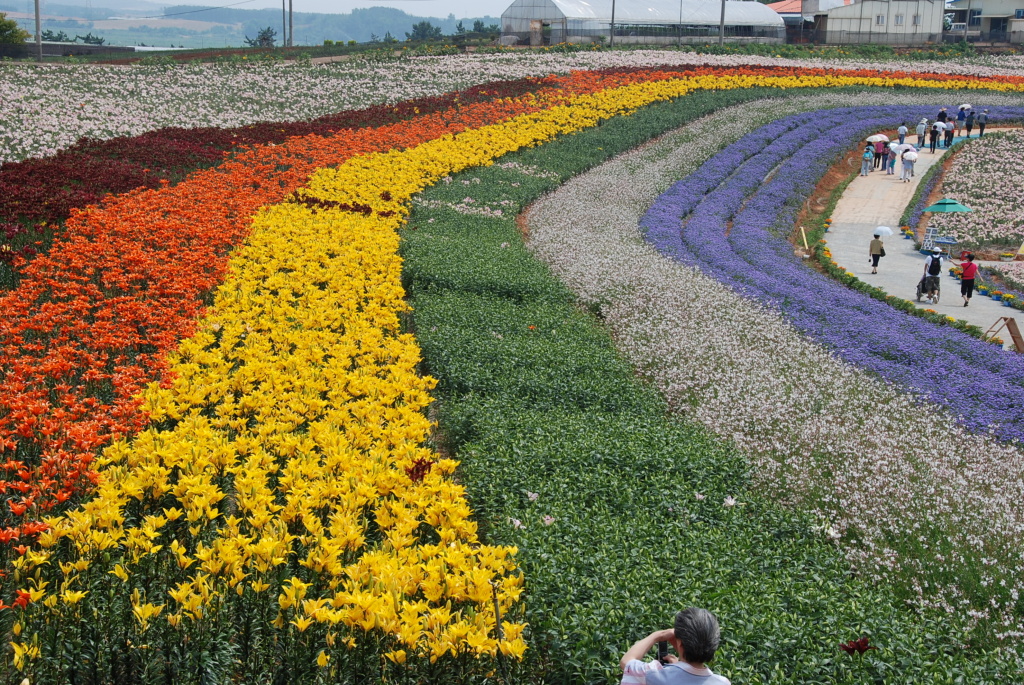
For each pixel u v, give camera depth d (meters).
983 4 96.44
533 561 8.44
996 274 28.17
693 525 10.45
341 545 7.54
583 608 7.70
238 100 42.91
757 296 22.22
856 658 7.54
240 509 8.34
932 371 17.52
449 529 8.26
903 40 88.81
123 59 59.66
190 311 15.27
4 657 6.23
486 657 6.65
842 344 18.92
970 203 37.25
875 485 12.12
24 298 14.47
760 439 13.67
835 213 36.16
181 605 6.62
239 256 19.06
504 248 24.22
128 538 7.34
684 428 13.63
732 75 56.69
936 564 10.34
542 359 15.52
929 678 7.50
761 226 32.44
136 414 10.44
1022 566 10.24
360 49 70.38
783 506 11.62
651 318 19.73
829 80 57.81
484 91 46.56
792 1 104.12
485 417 12.73
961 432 14.46
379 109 41.16
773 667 7.42
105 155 27.78
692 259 26.11
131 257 16.52
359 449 10.46
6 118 31.98
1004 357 19.02
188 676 6.27
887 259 30.16
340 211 24.36
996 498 11.93
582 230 28.59
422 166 32.50
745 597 8.34
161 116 37.06
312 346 13.71
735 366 16.89
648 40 82.25
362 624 6.43
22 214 19.36
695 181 37.59
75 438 8.81
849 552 10.48
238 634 6.74
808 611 8.47
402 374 12.66
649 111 47.25
